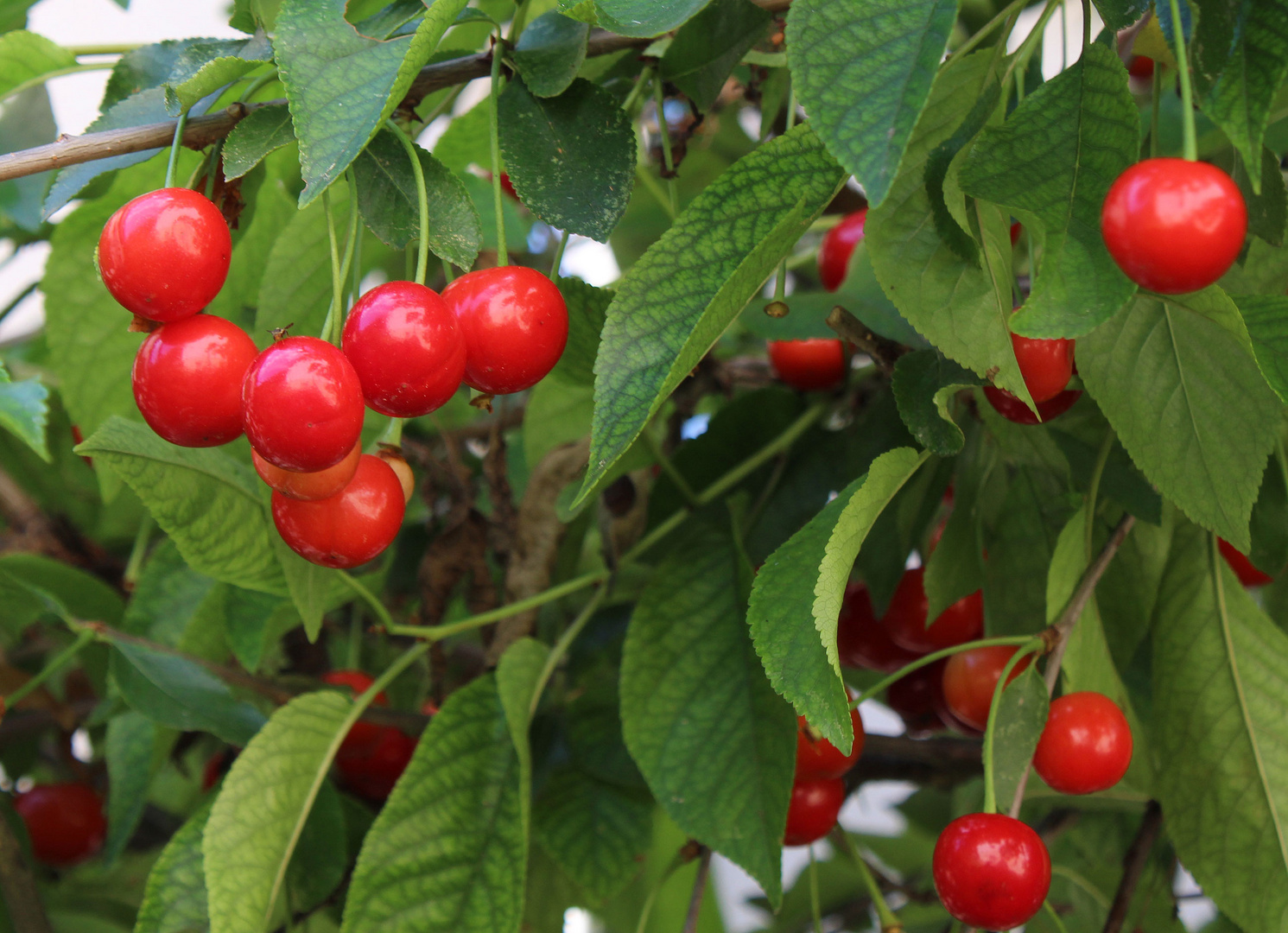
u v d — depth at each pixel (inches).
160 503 19.9
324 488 18.3
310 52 17.5
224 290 22.6
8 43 20.4
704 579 21.2
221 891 19.8
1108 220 16.9
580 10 18.0
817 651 18.2
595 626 23.7
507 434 29.7
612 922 26.5
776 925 34.2
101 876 29.6
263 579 20.7
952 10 16.8
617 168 18.6
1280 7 17.0
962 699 21.1
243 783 20.2
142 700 21.3
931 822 33.8
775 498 23.5
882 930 21.3
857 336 20.5
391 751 23.2
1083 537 20.2
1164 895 23.7
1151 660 22.6
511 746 21.0
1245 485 18.7
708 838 20.0
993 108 18.1
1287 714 20.3
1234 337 18.5
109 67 20.7
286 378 17.6
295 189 22.5
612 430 17.4
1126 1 17.9
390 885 20.1
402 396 17.9
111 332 22.2
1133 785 21.4
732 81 23.2
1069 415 20.9
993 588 21.2
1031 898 18.8
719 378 26.9
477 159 23.0
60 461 28.5
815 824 21.2
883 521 21.7
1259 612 20.5
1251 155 16.8
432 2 18.3
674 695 20.6
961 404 21.2
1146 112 22.8
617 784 22.4
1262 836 20.1
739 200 17.9
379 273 30.5
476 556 23.5
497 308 18.2
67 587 23.3
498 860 20.4
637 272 17.7
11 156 18.2
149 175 21.1
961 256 18.1
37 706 24.6
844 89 16.7
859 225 23.9
